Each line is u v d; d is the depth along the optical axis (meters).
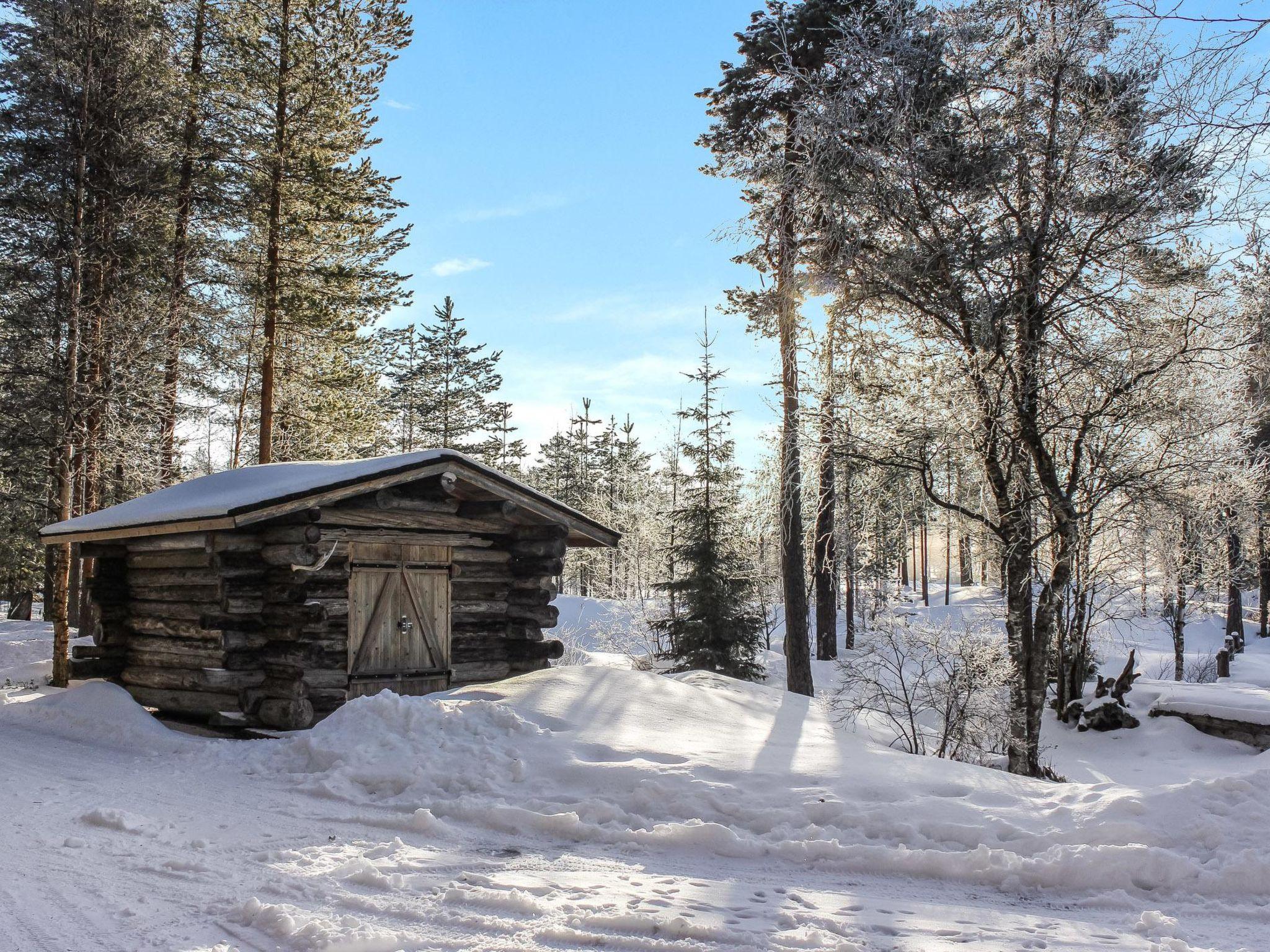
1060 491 12.32
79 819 7.06
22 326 18.77
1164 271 11.73
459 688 11.09
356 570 12.16
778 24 17.05
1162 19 5.89
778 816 6.80
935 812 6.70
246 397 26.91
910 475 12.96
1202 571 20.20
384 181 26.52
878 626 13.44
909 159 11.60
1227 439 13.24
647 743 8.74
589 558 44.44
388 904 5.09
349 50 24.64
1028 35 12.01
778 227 13.90
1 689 16.83
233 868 5.81
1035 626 12.00
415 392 55.81
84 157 18.64
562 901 5.18
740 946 4.55
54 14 18.75
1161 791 6.51
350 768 8.31
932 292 12.01
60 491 17.97
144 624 13.32
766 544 26.22
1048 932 4.88
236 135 23.38
